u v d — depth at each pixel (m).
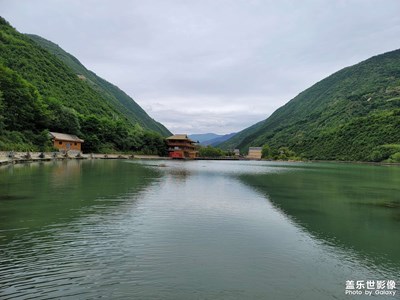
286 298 8.56
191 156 151.62
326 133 166.25
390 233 15.18
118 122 123.12
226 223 16.09
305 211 20.09
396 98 187.38
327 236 14.48
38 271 9.75
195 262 10.74
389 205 22.98
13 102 71.12
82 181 31.12
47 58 145.62
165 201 21.47
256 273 10.05
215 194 25.66
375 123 140.62
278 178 44.09
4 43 130.00
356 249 12.74
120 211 17.98
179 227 14.98
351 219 18.08
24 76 115.00
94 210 18.05
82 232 13.78
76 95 132.88
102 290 8.66
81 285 8.91
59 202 20.03
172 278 9.45
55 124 86.56
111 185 28.92
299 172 59.81
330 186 34.91
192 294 8.54
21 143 65.25
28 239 12.72
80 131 97.31
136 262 10.59
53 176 34.50
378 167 88.19
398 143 119.88
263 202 22.70
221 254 11.59
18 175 34.16
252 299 8.41
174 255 11.31
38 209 17.89
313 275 10.11
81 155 84.06
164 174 44.50
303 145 171.62
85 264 10.34
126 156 106.81
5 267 10.01
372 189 32.88
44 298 8.20
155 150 132.00
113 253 11.35
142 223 15.50
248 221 16.70
